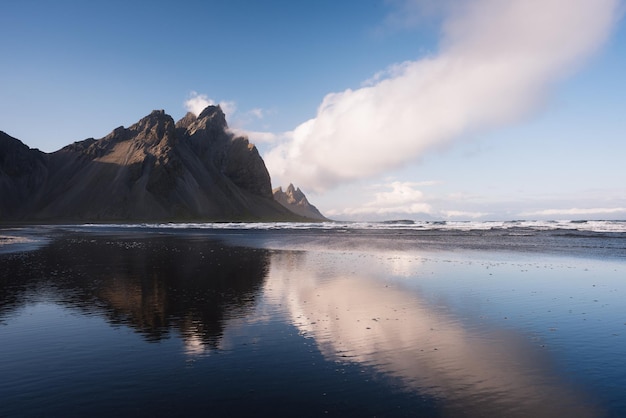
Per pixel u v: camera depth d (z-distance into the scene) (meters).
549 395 8.92
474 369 10.44
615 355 11.41
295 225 174.38
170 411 8.16
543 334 13.50
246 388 9.24
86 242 60.34
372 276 26.22
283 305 17.78
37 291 20.91
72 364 10.80
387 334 13.53
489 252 43.38
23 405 8.48
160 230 117.88
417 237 74.50
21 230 115.81
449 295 20.09
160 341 12.77
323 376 9.95
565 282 24.02
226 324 14.74
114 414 8.05
